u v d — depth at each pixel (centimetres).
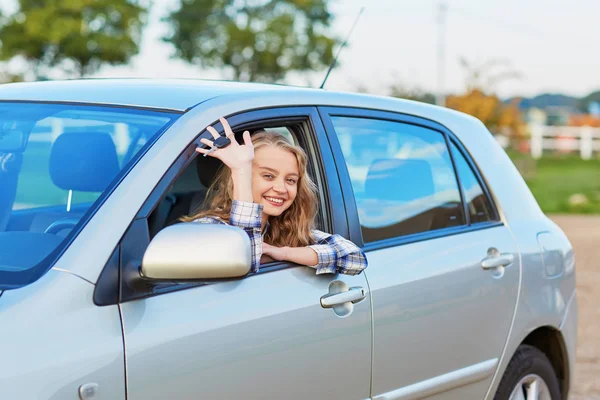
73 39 3014
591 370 671
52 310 235
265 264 300
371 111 370
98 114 303
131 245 254
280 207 309
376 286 331
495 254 402
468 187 413
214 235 251
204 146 285
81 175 300
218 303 274
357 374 321
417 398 352
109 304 246
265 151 306
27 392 223
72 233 255
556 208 2178
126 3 3125
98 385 236
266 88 329
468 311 376
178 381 255
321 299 306
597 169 3441
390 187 366
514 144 3706
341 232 330
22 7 3016
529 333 425
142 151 273
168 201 397
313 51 3731
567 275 456
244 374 276
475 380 385
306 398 300
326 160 333
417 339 348
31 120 315
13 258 260
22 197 315
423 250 364
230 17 3812
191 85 323
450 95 3591
